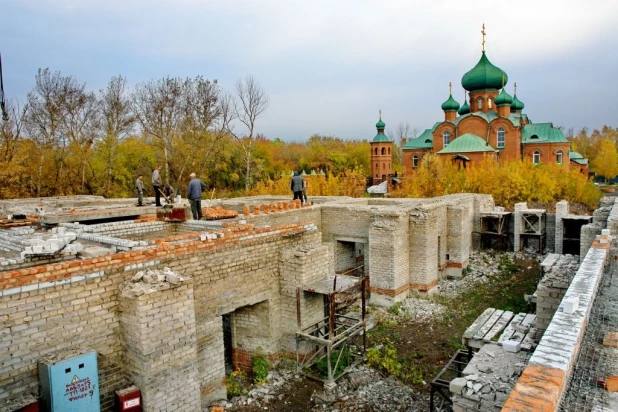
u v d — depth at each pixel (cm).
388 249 1694
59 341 770
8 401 708
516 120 5088
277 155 8175
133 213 1633
